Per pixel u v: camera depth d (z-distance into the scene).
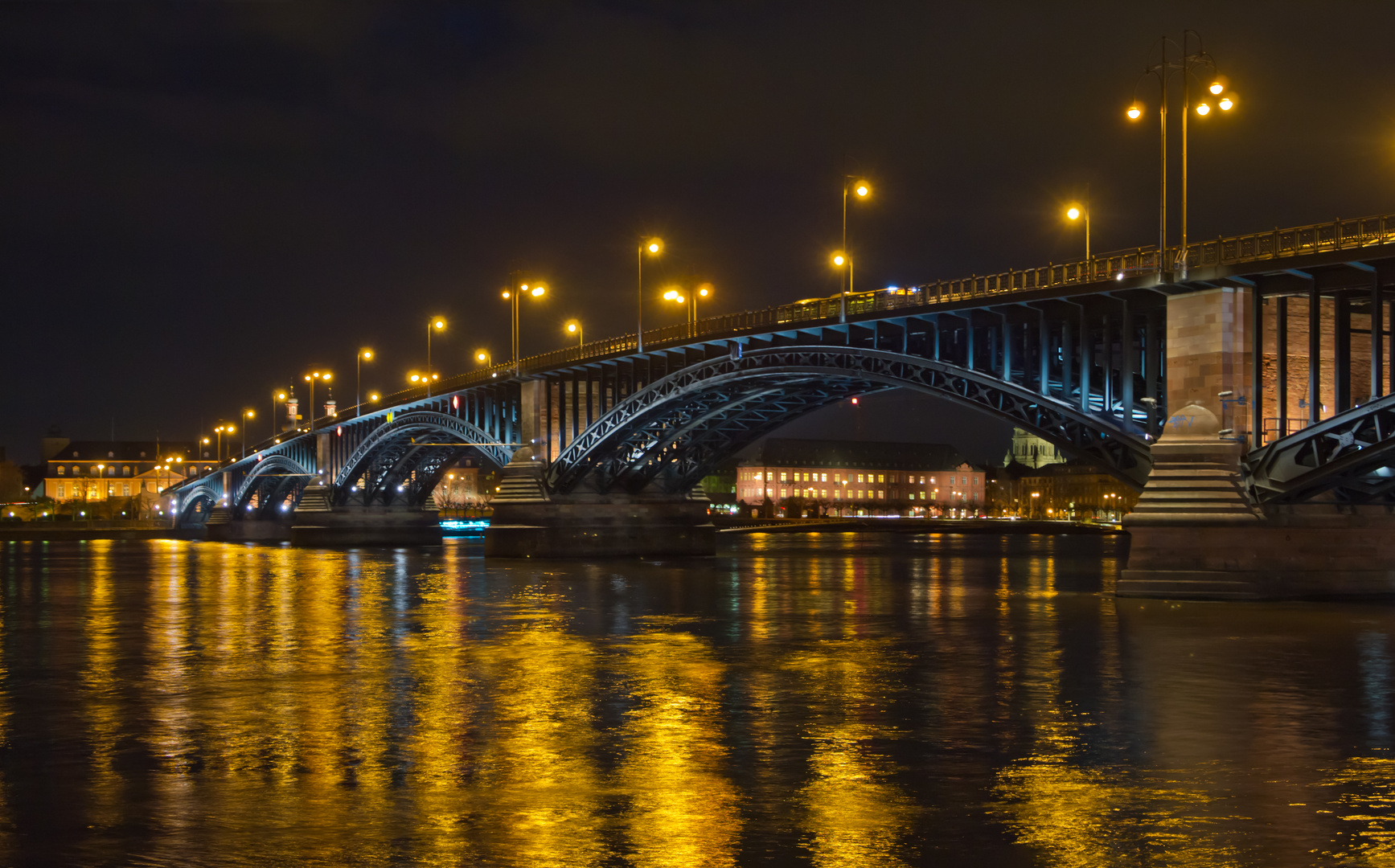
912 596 54.44
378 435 128.62
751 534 195.75
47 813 16.48
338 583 66.44
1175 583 46.00
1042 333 53.41
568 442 92.31
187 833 15.48
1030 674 28.83
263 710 24.53
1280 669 29.16
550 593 56.97
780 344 70.12
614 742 20.97
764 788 17.64
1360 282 42.50
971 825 15.65
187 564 92.56
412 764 19.33
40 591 61.09
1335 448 43.78
